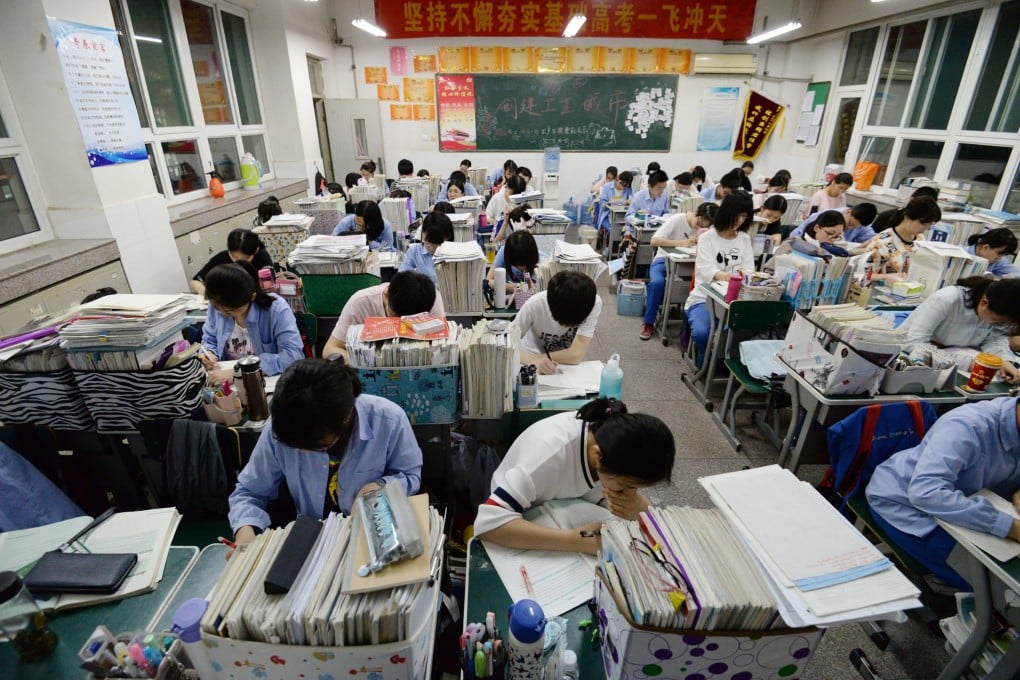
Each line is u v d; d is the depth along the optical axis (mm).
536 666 860
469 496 1877
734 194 3100
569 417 1276
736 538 871
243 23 5461
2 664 914
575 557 1138
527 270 2936
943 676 1416
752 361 2574
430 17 6676
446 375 1581
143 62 3973
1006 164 4469
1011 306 1885
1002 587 1291
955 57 4926
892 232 3293
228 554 1147
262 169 5902
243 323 2080
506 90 7105
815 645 777
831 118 6629
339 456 1285
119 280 3186
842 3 6168
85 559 1080
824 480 1898
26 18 2648
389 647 742
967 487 1470
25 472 1559
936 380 1967
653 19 6715
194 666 827
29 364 1500
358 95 7145
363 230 3682
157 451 1595
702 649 760
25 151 2869
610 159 7527
